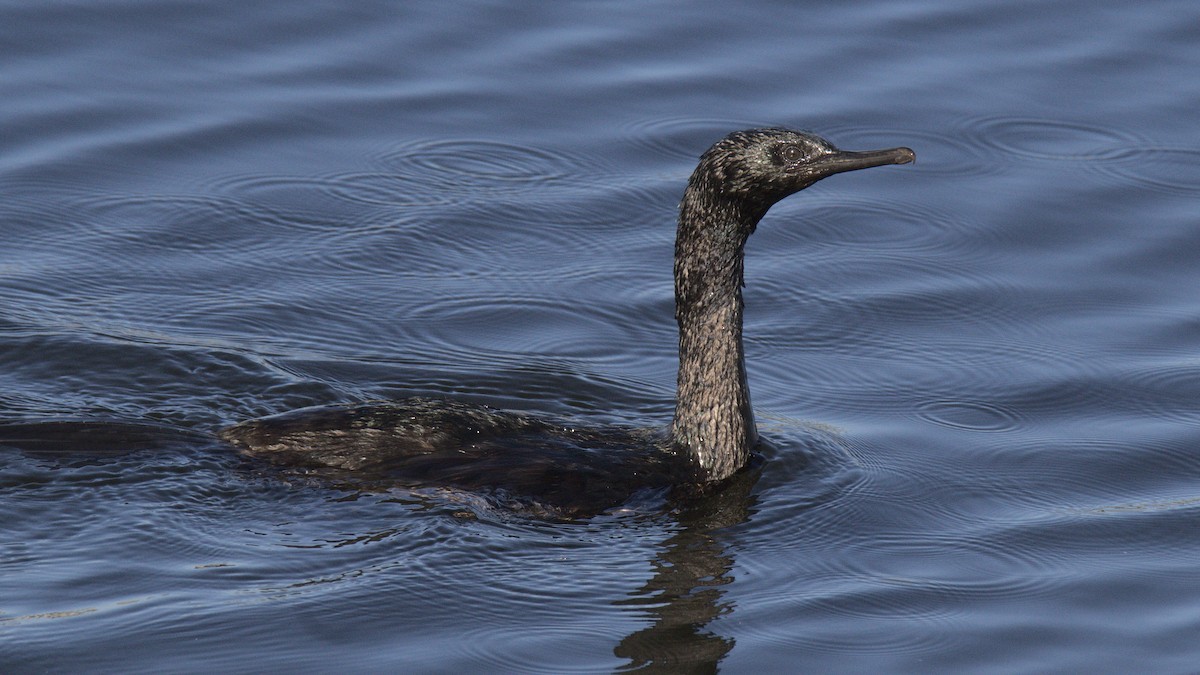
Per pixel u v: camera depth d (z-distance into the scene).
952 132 18.45
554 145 18.25
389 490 11.84
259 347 14.64
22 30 19.22
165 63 19.00
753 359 15.09
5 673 9.79
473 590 10.98
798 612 11.04
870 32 20.03
